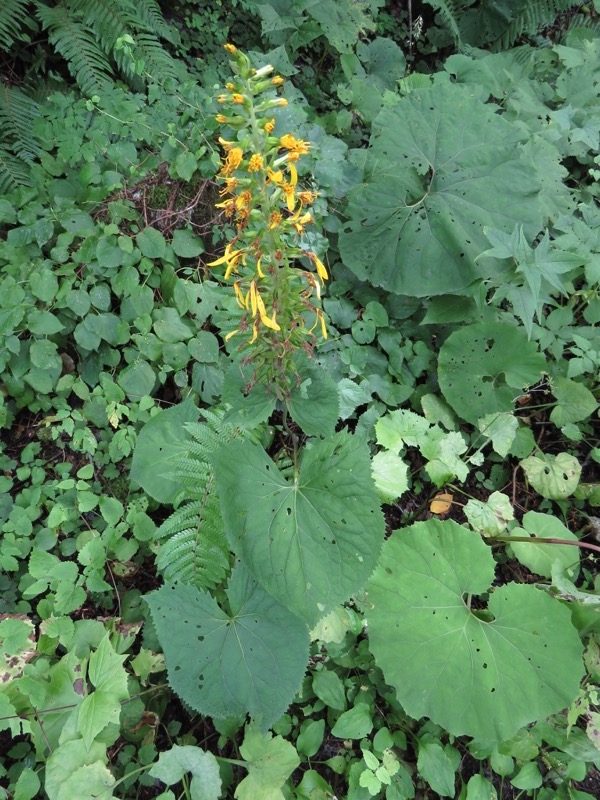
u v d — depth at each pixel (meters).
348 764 2.03
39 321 2.36
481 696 1.99
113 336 2.53
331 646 2.17
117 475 2.45
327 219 3.01
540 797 2.09
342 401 2.59
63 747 1.65
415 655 2.04
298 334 1.85
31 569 1.95
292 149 1.49
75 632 1.98
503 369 2.78
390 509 2.77
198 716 2.06
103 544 2.09
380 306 2.89
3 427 2.46
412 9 4.96
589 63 4.03
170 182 2.84
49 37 3.10
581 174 3.95
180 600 1.87
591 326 3.08
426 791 2.06
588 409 2.89
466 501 2.84
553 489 2.76
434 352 2.99
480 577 2.19
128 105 2.93
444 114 3.05
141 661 1.98
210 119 2.79
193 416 2.40
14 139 2.90
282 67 3.16
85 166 2.76
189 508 2.09
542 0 4.75
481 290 2.77
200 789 1.64
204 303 2.65
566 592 2.21
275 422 2.68
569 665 2.05
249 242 1.61
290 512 1.92
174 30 3.60
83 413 2.49
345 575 1.84
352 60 3.78
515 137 2.95
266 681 1.83
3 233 2.72
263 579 1.81
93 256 2.54
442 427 2.90
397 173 2.99
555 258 2.49
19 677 1.81
